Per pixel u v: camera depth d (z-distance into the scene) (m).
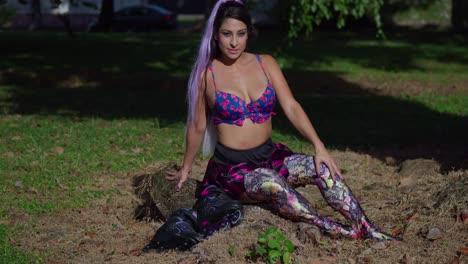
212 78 4.92
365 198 6.05
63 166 7.43
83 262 4.70
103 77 15.92
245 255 4.59
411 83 15.43
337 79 15.85
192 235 4.82
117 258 4.75
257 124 4.95
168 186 5.61
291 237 4.76
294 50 20.86
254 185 4.85
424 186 5.98
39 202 6.13
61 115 11.05
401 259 4.52
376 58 19.73
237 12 4.76
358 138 9.34
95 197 6.31
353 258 4.60
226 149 4.97
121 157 7.88
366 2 13.62
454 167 6.94
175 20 35.91
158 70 16.84
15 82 15.45
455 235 4.85
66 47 20.47
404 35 26.83
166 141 8.86
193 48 19.97
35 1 36.44
